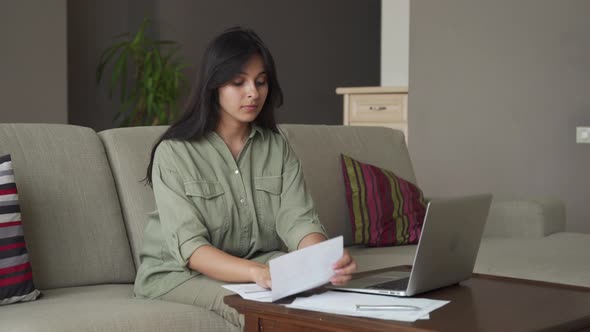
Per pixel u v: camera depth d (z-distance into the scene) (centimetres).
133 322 166
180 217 187
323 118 682
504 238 309
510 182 478
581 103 455
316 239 199
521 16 470
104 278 214
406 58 578
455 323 127
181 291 188
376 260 252
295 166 213
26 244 201
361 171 297
